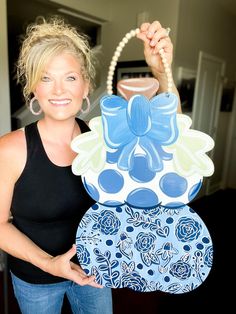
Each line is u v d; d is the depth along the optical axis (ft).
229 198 11.75
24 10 9.61
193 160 1.88
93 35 11.06
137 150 1.88
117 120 1.84
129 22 9.53
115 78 9.93
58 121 2.11
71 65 1.89
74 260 2.41
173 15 8.44
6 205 2.13
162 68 2.09
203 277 2.00
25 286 2.49
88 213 1.97
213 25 10.31
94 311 2.82
